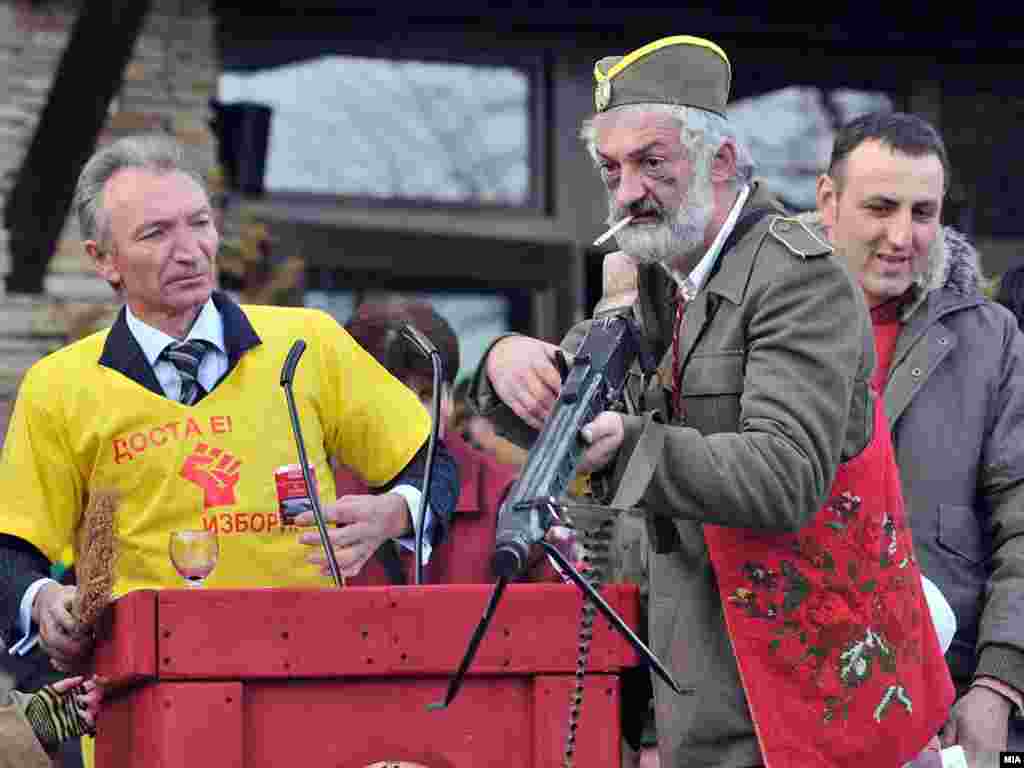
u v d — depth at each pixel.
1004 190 21.20
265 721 5.94
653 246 6.64
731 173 6.79
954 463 8.78
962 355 8.90
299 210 18.80
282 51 18.94
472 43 19.66
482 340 19.62
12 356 16.53
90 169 7.84
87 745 7.96
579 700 5.99
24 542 7.64
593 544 7.90
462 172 19.64
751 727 6.57
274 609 5.92
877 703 6.52
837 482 6.59
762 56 20.58
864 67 20.89
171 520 7.64
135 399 7.67
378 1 19.03
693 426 6.64
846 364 6.37
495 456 11.95
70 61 15.80
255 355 7.83
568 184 19.94
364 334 9.48
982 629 8.65
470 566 8.99
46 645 6.96
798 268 6.48
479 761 6.12
